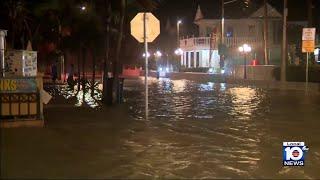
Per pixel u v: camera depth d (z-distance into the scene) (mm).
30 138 16328
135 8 34969
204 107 30172
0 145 15086
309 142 17203
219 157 14305
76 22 42969
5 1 36969
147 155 14320
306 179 11867
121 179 11523
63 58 62594
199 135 18375
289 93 44656
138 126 20281
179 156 14320
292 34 91938
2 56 21406
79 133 17781
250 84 60875
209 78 72750
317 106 31188
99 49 43875
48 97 19828
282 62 55562
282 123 22344
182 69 94000
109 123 20875
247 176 12055
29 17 42375
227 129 20188
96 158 13664
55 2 40875
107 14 32500
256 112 27281
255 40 89000
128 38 102438
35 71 22906
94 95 38281
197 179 11664
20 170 12023
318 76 55344
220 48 76125
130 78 85938
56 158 13477
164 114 25578
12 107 18875
